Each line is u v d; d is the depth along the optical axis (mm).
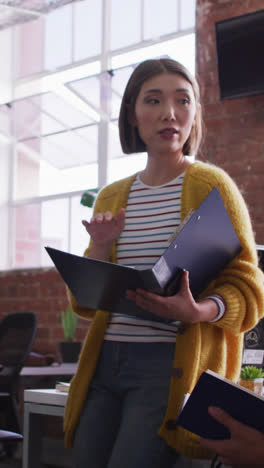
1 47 5945
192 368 1138
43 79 5715
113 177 5340
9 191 6051
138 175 1399
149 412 1142
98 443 1201
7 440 2420
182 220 1229
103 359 1256
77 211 5566
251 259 1228
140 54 5000
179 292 1089
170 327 1193
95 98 5402
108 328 1273
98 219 1240
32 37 5844
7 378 3932
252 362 1588
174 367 1151
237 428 947
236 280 1194
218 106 4035
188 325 1170
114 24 5215
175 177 1319
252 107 3910
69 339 4301
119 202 1353
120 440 1145
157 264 1015
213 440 996
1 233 5988
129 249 1276
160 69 1299
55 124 5773
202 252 1104
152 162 1336
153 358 1181
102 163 5371
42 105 5785
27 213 5934
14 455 4316
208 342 1187
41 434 1661
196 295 1192
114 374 1221
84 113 5531
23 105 5902
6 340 4219
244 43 3883
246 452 938
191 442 1116
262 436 935
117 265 1026
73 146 5719
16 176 6066
